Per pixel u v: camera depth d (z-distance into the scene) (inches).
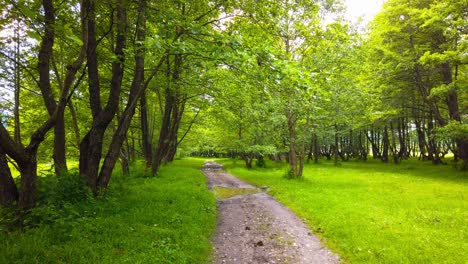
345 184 807.7
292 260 296.4
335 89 827.4
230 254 312.3
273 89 364.5
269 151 1283.2
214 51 288.0
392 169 1355.8
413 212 477.1
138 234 311.3
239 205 560.4
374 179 938.7
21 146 295.0
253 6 412.8
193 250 295.4
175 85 706.2
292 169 937.5
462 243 331.0
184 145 2009.1
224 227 414.0
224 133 1560.0
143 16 422.6
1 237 253.3
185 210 445.4
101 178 474.6
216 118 1039.0
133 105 499.8
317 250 324.5
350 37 823.7
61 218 304.7
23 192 303.3
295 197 594.2
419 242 330.6
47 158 764.0
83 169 468.4
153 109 1341.0
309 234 379.2
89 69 473.4
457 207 518.0
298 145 1611.7
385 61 1133.7
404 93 1269.7
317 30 761.0
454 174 1026.7
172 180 835.4
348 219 422.0
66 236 277.4
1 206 300.7
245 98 651.5
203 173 1259.8
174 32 344.2
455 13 868.0
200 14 486.6
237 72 352.2
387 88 1206.3
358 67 876.0
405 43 1163.9
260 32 447.5
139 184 708.7
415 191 690.8
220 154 3624.5
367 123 1523.1
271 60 278.1
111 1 340.5
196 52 306.8
